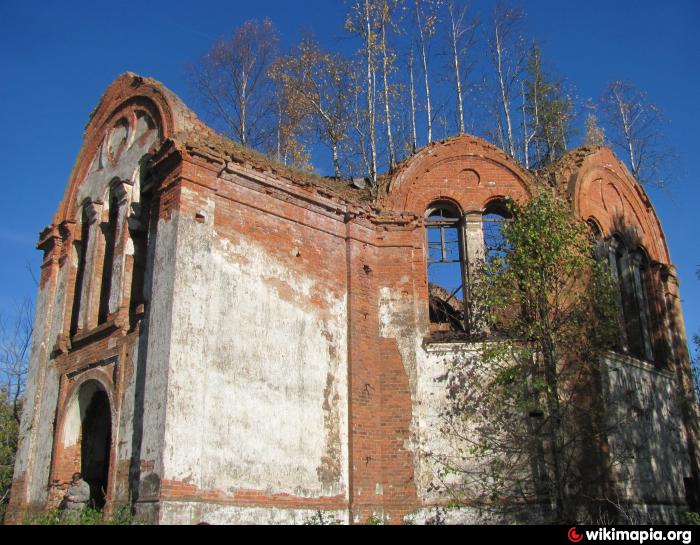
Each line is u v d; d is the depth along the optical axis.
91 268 18.19
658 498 18.27
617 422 17.19
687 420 20.94
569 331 16.19
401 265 18.67
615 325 16.78
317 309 16.94
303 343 16.31
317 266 17.30
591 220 20.38
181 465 13.13
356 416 16.75
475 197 19.67
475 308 18.16
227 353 14.67
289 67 30.98
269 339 15.61
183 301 14.22
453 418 17.06
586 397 16.73
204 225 15.08
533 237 16.20
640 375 19.44
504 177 19.92
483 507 16.20
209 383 14.13
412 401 17.30
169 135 16.50
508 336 17.25
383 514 16.30
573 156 21.17
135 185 17.36
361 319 17.77
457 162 20.02
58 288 19.62
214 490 13.57
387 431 17.06
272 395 15.25
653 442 18.91
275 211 16.73
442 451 16.83
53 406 17.77
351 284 17.81
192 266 14.60
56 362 18.30
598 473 16.31
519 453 16.48
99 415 17.58
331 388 16.61
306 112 31.17
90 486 16.95
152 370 13.96
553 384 15.70
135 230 17.00
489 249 17.14
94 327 17.48
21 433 18.53
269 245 16.33
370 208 18.91
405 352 17.77
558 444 15.61
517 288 16.22
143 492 13.07
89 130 20.58
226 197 15.77
